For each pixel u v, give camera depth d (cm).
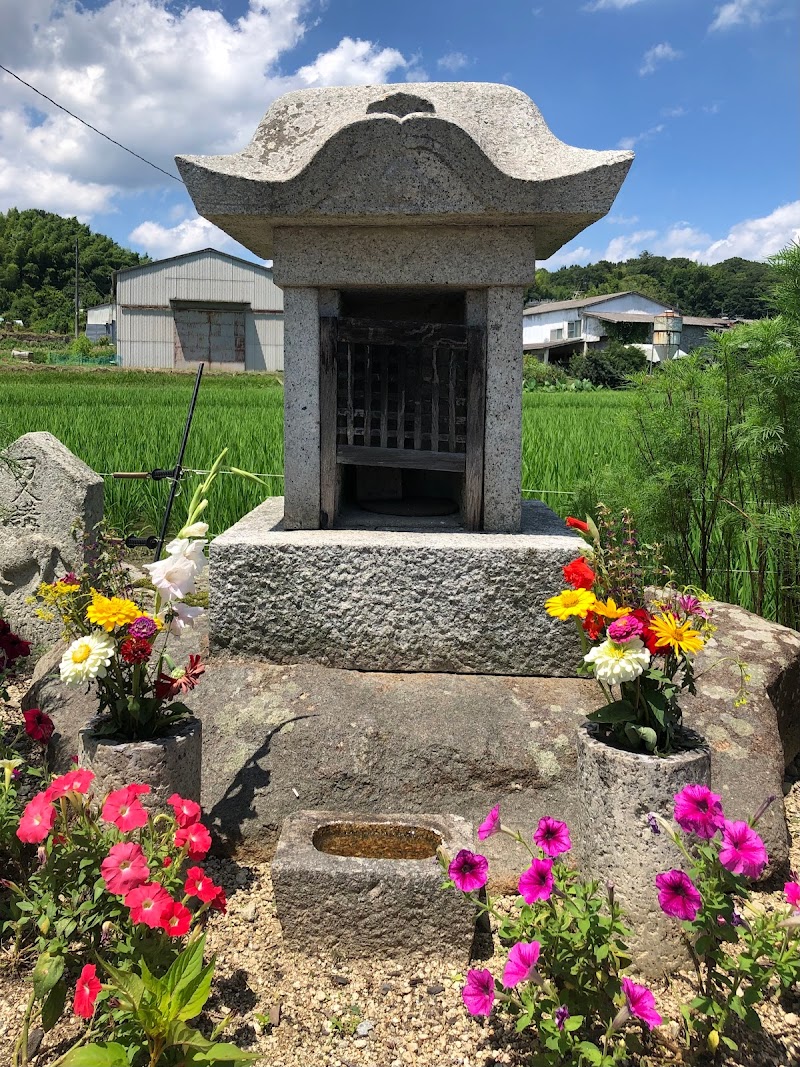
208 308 4156
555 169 363
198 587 517
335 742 322
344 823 281
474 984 204
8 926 245
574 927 209
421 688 351
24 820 217
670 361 551
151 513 816
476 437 395
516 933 209
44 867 226
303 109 403
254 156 386
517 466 395
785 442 447
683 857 240
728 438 495
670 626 238
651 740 243
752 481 488
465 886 216
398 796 312
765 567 485
